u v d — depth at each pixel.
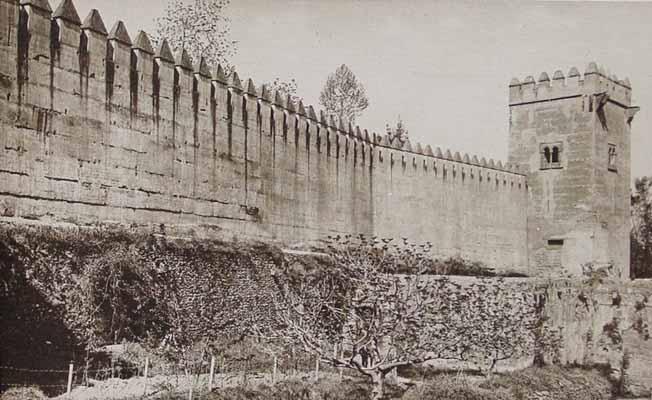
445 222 44.41
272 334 25.83
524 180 51.44
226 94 29.88
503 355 28.66
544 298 30.84
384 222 40.41
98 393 18.41
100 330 21.14
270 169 32.41
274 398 21.09
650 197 53.09
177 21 35.59
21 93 20.92
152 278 23.23
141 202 25.31
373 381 22.33
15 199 20.66
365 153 39.38
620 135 51.81
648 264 53.97
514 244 50.03
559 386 28.19
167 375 21.20
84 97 23.09
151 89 25.95
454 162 45.47
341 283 27.31
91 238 21.53
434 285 26.97
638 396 31.75
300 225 34.34
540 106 51.06
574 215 49.56
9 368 18.19
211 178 28.84
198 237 26.56
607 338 32.62
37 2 21.48
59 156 22.11
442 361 28.22
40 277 19.67
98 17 23.78
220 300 25.97
